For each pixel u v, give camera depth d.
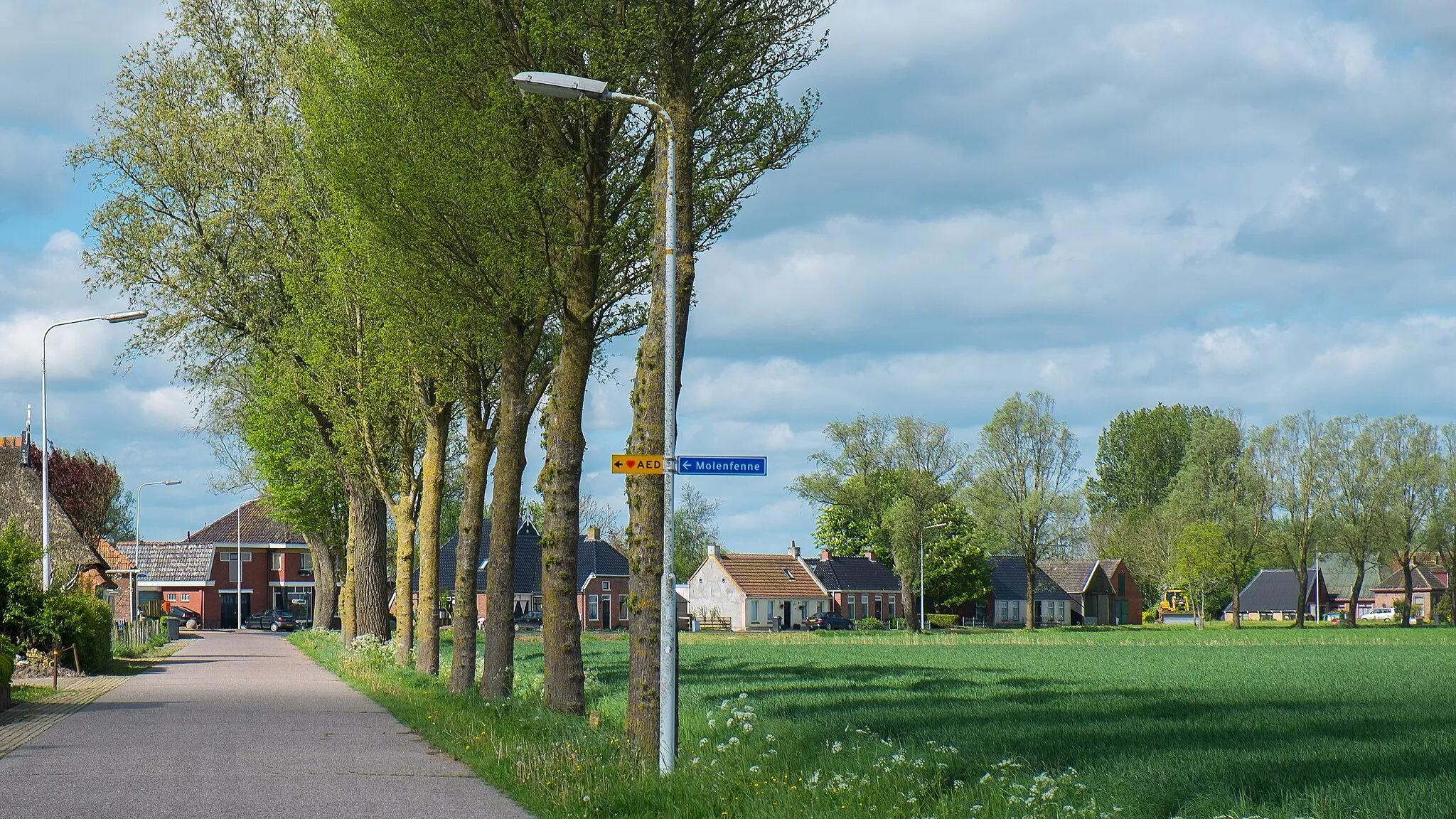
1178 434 150.75
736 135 19.45
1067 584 134.00
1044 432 96.56
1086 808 10.91
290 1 37.94
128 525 120.38
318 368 32.44
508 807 11.83
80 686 28.81
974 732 19.27
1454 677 34.56
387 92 20.50
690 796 11.73
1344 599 157.62
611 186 20.66
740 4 16.94
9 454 51.56
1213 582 101.81
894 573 120.44
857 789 11.70
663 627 13.89
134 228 36.91
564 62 19.02
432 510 30.61
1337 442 101.19
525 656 45.41
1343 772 14.91
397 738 17.89
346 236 23.95
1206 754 16.52
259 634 85.38
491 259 20.25
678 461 14.12
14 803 11.58
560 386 19.94
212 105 37.75
